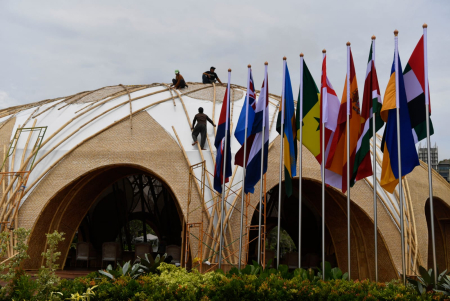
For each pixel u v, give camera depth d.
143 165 17.64
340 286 9.36
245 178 13.74
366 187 18.97
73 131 18.81
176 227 28.28
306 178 18.36
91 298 8.49
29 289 7.94
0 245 8.07
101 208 27.95
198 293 9.09
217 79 23.95
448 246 22.47
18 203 16.81
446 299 8.95
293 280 9.46
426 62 11.55
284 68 13.16
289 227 29.28
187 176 17.45
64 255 18.80
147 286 8.80
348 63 12.52
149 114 19.36
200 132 18.14
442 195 20.92
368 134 12.01
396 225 18.52
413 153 11.44
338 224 20.28
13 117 20.69
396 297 8.66
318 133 13.21
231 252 16.02
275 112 20.67
